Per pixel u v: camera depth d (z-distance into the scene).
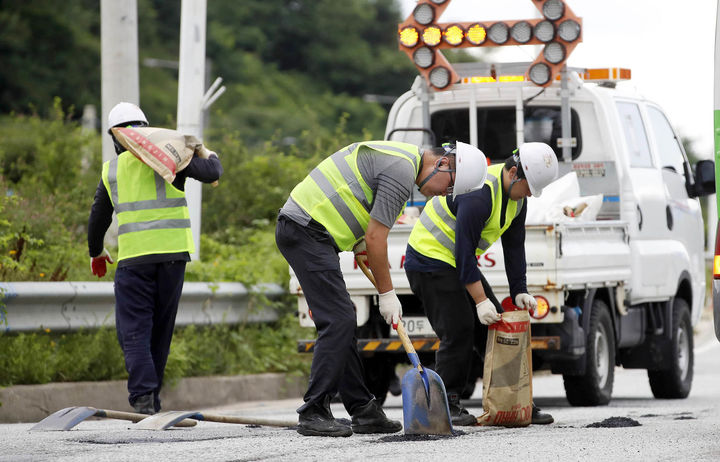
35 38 160.25
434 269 22.23
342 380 20.16
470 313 22.38
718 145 22.38
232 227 45.97
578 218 29.55
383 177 19.38
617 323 30.80
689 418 24.50
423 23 32.16
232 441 18.69
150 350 24.28
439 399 19.66
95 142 51.09
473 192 21.50
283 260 37.16
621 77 34.06
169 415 20.72
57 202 41.72
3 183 38.28
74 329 28.70
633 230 31.66
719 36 22.62
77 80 161.12
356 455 16.97
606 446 18.56
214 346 33.41
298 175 49.19
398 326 19.64
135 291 23.83
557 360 27.86
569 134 31.89
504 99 33.41
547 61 31.23
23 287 27.02
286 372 35.31
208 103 37.81
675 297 35.09
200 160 24.03
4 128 57.94
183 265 24.27
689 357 34.81
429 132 32.09
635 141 33.44
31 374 27.23
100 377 29.03
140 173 24.00
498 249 27.03
